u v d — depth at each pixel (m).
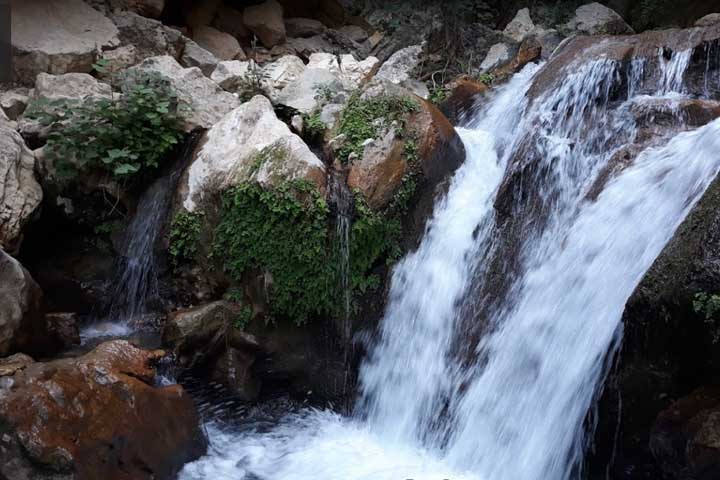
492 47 9.68
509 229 6.29
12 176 6.65
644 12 10.66
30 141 7.25
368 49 10.50
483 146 7.15
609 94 7.04
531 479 5.20
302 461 5.66
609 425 4.91
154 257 6.87
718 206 4.64
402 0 10.82
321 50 10.38
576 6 10.90
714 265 4.42
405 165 6.57
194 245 6.63
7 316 5.75
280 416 6.29
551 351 5.42
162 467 5.18
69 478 4.64
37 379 4.98
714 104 6.24
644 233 5.32
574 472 5.02
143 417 5.18
